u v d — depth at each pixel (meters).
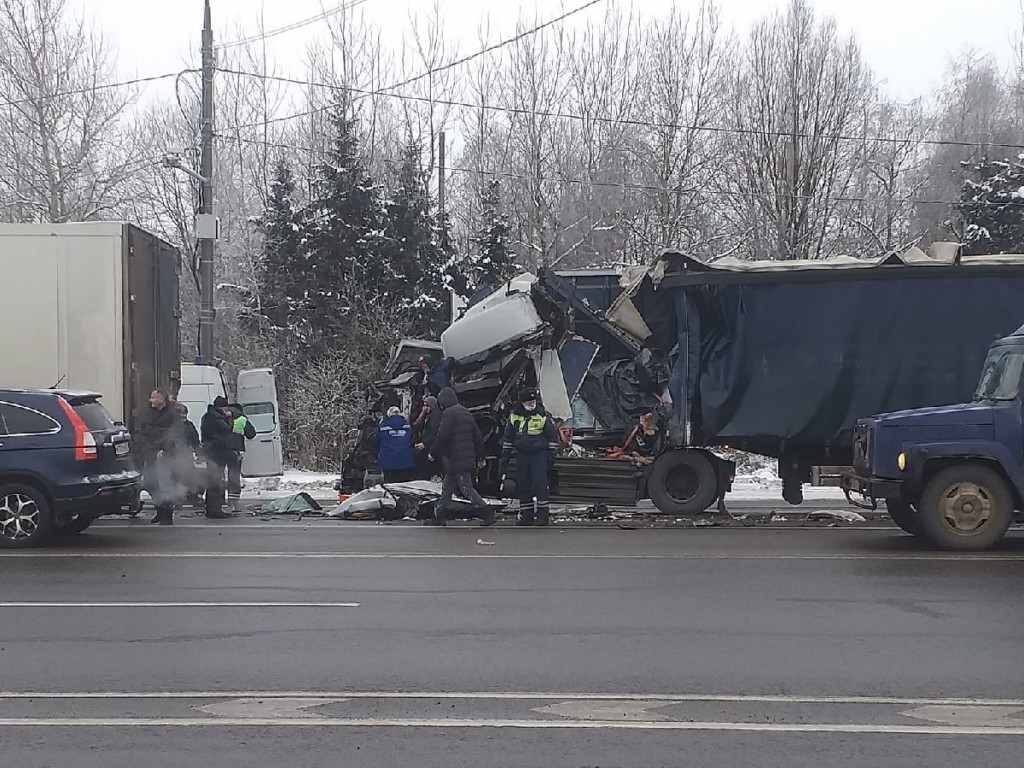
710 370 15.08
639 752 5.43
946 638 7.80
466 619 8.45
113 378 14.68
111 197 33.38
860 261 15.55
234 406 16.66
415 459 17.06
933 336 14.69
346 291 27.44
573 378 16.30
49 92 30.02
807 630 8.05
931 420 11.85
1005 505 11.74
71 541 12.95
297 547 12.38
